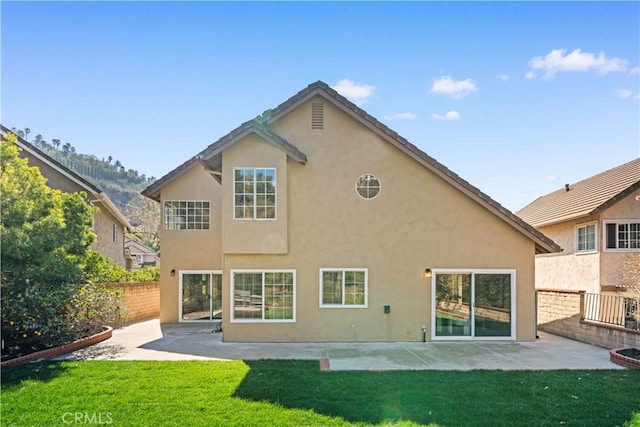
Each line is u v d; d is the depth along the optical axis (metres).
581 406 8.07
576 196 24.45
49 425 7.02
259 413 7.57
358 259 14.92
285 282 14.74
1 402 8.03
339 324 14.75
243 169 14.61
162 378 9.64
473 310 15.10
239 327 14.58
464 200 15.25
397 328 14.88
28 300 12.15
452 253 15.15
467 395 8.64
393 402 8.18
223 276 14.66
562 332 16.28
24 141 21.33
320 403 8.09
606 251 19.83
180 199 20.66
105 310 15.00
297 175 14.98
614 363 11.66
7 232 11.45
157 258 55.12
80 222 14.14
